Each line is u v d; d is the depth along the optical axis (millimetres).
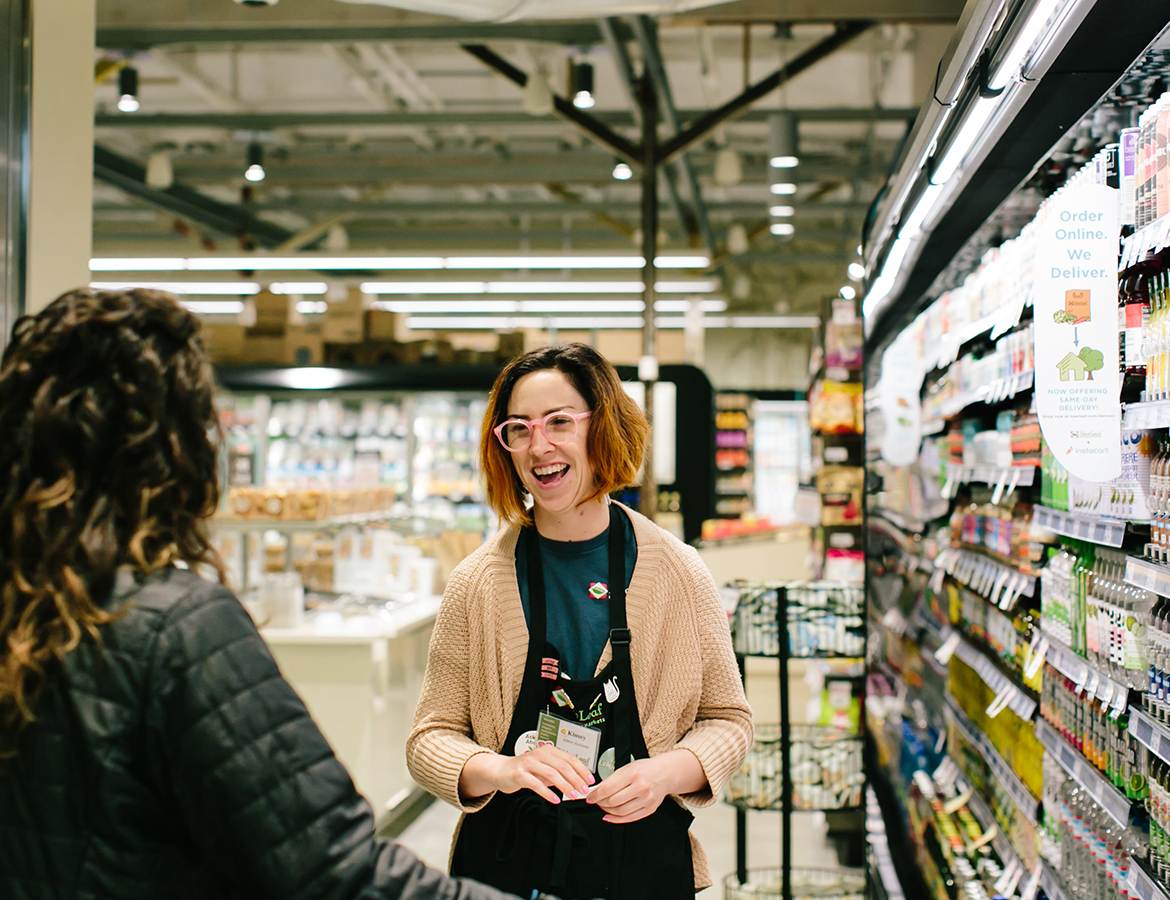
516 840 1834
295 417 9156
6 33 2348
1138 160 1814
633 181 10914
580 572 1986
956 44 2012
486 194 14250
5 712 985
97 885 973
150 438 1047
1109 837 2014
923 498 4457
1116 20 1727
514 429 1944
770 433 16094
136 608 1018
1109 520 1955
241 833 983
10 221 2363
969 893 2807
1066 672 2197
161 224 16094
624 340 12750
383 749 5043
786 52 9102
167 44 6844
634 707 1901
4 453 1034
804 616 3680
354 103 10734
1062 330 1828
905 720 4504
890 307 4508
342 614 5250
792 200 12289
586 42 6871
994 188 2703
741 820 3730
